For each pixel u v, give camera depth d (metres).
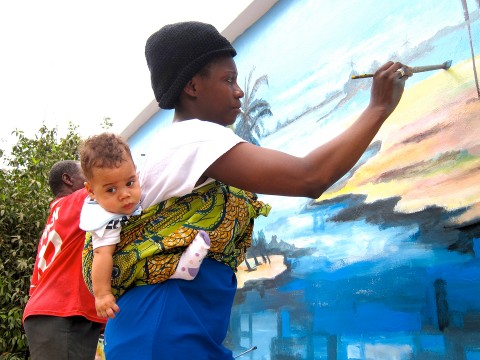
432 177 2.31
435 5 2.38
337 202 2.85
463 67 2.21
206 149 1.45
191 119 1.59
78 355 2.57
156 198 1.53
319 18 3.14
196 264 1.45
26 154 5.62
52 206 2.87
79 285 2.62
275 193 1.44
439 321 2.21
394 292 2.44
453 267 2.17
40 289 2.65
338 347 2.73
